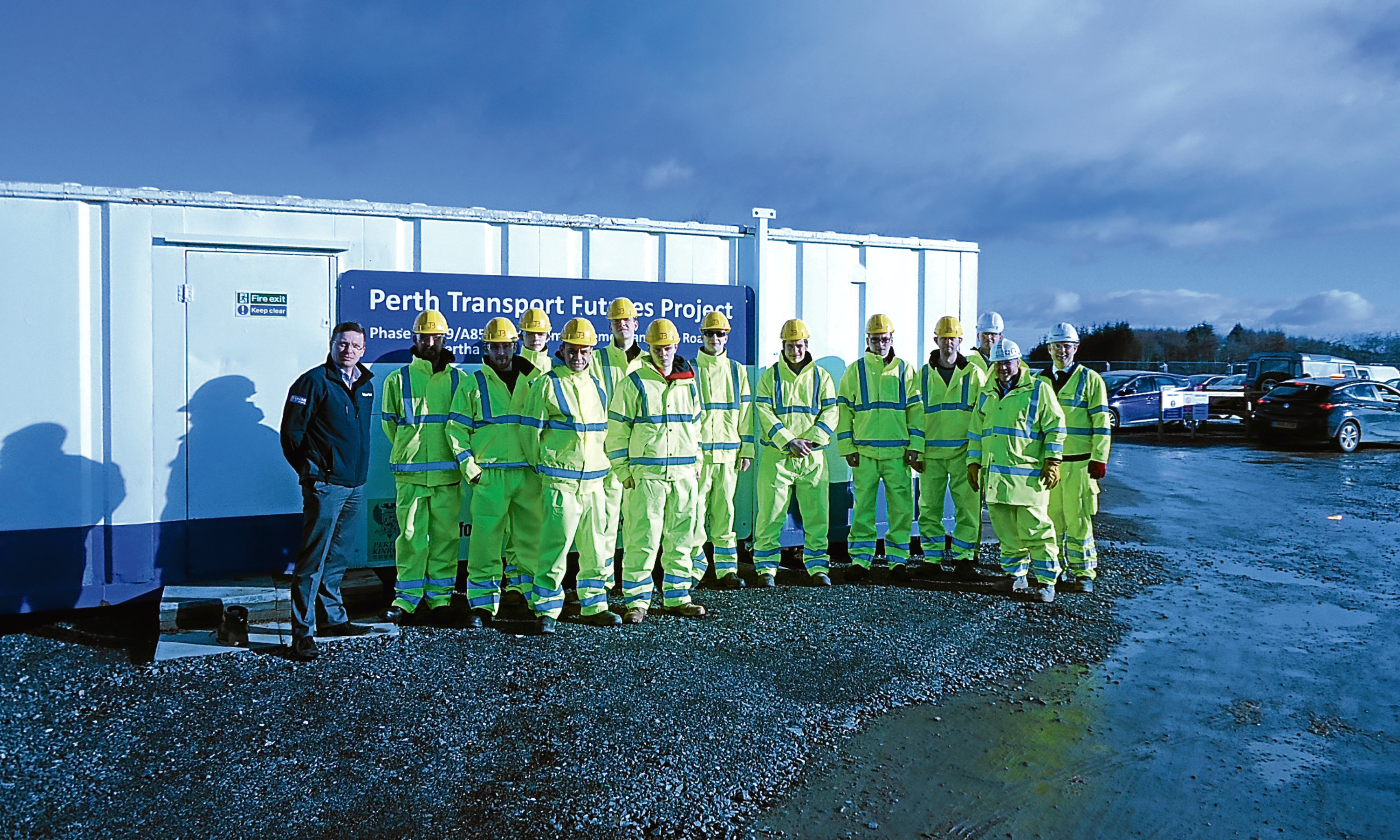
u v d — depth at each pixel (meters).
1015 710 4.06
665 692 4.16
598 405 5.21
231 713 3.84
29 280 5.05
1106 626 5.39
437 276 5.87
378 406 5.76
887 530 7.60
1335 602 5.97
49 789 3.16
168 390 5.33
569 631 5.09
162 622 4.86
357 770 3.32
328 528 4.56
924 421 6.54
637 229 6.45
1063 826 3.02
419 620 5.24
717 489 6.23
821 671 4.48
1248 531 8.50
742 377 6.19
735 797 3.18
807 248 7.02
